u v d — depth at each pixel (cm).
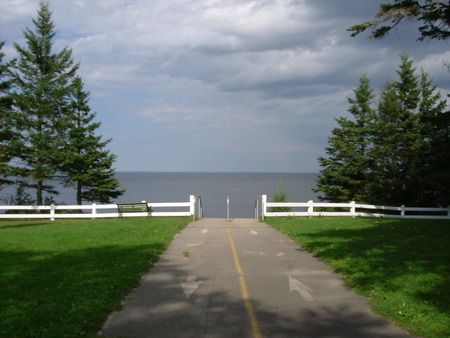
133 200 6138
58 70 2928
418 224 1767
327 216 2152
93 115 3102
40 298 656
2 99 2661
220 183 16738
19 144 2688
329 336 524
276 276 839
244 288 747
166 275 844
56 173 2998
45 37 2856
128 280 772
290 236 1404
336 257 1001
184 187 12081
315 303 662
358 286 750
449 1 1155
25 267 888
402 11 1134
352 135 3275
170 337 517
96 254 1039
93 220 2070
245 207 5081
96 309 602
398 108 2892
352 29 1220
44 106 2802
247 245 1223
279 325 562
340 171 3203
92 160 3070
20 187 2897
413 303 642
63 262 941
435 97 2869
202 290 733
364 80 3416
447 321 564
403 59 2948
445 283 755
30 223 2028
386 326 560
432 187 2584
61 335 510
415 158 2748
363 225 1725
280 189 3284
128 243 1216
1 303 632
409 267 884
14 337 505
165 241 1255
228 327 553
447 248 1130
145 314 604
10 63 2755
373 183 2977
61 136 2902
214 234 1463
